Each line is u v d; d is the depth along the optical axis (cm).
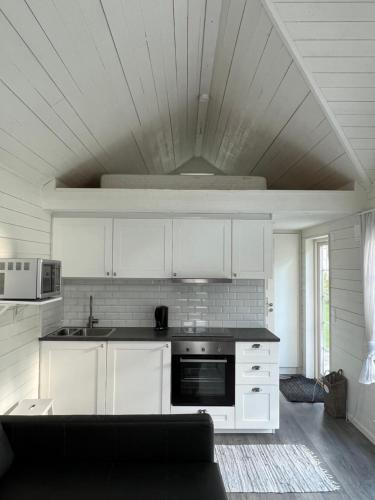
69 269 355
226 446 307
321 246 491
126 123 305
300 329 513
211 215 360
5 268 237
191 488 175
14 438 205
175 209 346
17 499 165
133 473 190
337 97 241
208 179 365
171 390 326
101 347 327
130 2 180
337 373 381
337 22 198
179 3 198
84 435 206
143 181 365
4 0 146
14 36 162
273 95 273
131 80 245
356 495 244
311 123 281
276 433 331
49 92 211
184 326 386
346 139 275
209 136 425
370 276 309
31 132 240
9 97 197
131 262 356
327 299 473
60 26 171
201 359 326
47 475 187
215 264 358
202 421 210
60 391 326
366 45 208
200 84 305
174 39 227
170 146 420
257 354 329
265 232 359
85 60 201
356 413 346
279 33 206
